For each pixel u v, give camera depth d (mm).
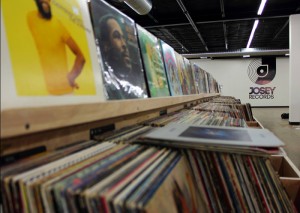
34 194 423
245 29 7918
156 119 1387
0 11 531
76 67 720
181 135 755
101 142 777
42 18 642
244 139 713
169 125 996
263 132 835
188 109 2266
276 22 7160
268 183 728
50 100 593
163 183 485
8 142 539
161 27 7020
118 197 401
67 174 483
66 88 658
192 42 9945
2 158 526
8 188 435
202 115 1631
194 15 6363
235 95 13844
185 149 697
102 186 437
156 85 1338
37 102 556
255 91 13688
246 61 13609
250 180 710
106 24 959
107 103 769
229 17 6230
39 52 601
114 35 1000
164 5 5762
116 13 1075
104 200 393
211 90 5277
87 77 760
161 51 1631
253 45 10781
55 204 413
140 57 1221
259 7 5461
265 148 658
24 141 580
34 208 424
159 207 428
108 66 898
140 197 406
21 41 561
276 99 13555
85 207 400
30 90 548
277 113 10414
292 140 5012
